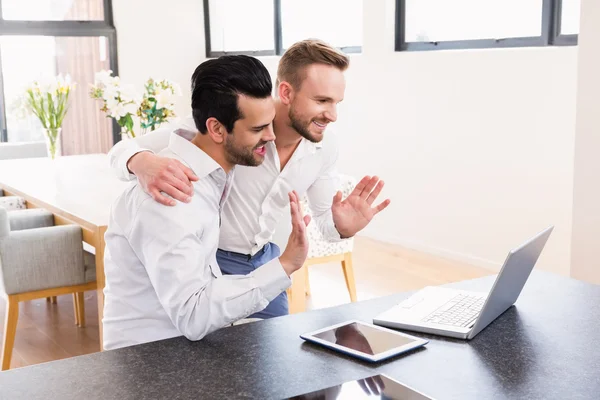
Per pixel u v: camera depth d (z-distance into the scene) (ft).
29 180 15.34
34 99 15.39
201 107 5.76
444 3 18.61
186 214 5.67
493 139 17.07
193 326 5.54
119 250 6.04
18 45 25.45
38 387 4.87
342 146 21.91
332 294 15.83
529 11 16.55
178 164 5.82
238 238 7.78
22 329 14.08
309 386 4.84
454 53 17.79
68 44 26.22
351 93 21.27
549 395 4.74
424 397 4.57
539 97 15.90
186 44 27.81
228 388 4.82
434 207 18.93
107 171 16.60
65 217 12.26
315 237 13.53
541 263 16.26
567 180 15.52
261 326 5.99
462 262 18.21
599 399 4.68
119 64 26.86
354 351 5.34
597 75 11.80
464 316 6.03
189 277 5.55
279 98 7.14
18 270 11.66
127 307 6.15
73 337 13.60
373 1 20.07
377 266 18.02
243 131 5.74
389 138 20.11
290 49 6.92
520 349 5.49
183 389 4.81
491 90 16.97
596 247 12.14
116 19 26.63
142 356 5.38
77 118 26.76
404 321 5.95
